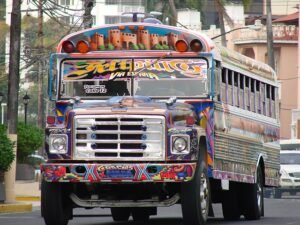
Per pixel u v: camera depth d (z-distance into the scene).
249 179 32.00
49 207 26.14
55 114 27.56
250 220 32.53
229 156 29.50
